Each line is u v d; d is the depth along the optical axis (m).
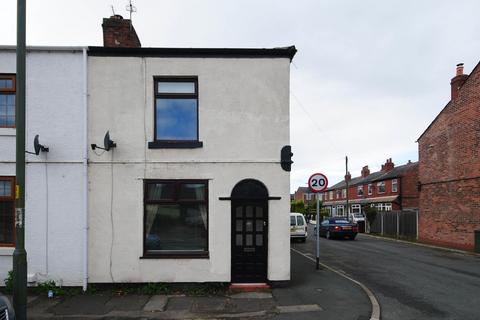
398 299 7.92
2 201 8.47
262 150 8.73
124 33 10.02
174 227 8.65
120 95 8.66
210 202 8.59
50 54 8.60
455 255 15.48
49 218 8.36
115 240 8.42
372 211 30.91
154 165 8.59
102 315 6.64
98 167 8.52
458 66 18.56
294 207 61.12
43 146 8.27
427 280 9.95
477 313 6.94
